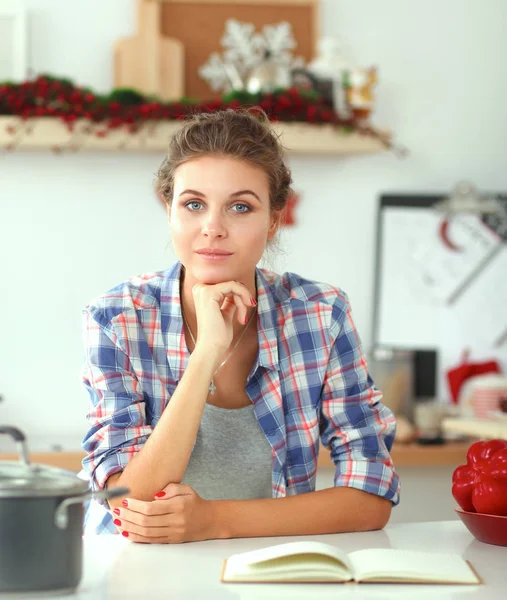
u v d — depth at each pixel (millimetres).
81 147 2916
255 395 1523
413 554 1145
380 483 1445
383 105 3229
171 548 1251
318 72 3021
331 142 2992
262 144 1432
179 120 2891
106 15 3084
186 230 1432
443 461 2822
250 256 1440
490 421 2502
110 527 1500
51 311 3078
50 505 958
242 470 1525
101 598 979
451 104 3254
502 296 3260
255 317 1561
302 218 3176
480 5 3254
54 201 3078
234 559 1117
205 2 3119
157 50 3066
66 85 2877
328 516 1385
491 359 3238
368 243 3213
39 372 3076
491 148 3275
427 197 3225
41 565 957
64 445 2836
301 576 1058
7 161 3057
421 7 3234
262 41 3141
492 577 1105
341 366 1585
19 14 3016
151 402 1508
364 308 3209
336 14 3201
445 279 3234
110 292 1555
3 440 2918
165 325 1527
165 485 1353
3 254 3059
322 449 2750
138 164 3102
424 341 3225
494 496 1284
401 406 3076
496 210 3047
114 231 3098
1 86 2852
